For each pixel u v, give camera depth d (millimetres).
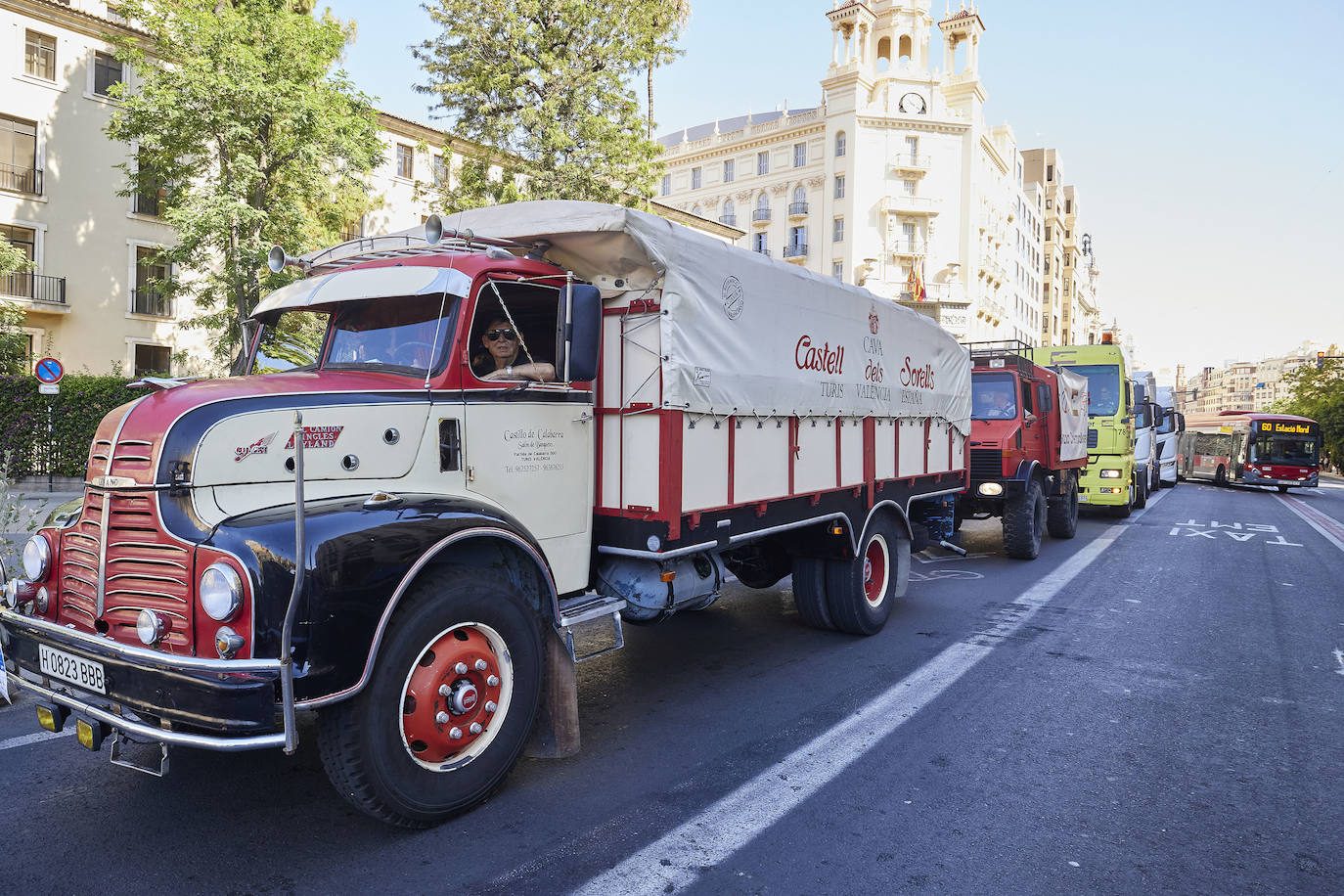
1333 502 25469
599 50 21344
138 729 3061
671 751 4523
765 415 5445
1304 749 4684
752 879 3229
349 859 3328
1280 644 7027
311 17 19531
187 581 3105
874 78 55688
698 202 62188
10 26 23016
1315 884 3266
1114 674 6094
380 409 3676
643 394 4617
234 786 4012
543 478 4387
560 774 4215
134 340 25719
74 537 3545
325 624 3078
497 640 3799
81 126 24516
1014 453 11062
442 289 3996
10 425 17469
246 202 18109
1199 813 3879
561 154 21062
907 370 7680
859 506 6801
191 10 17641
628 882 3186
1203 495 26188
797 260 56688
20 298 22734
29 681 3557
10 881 3127
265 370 4645
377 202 27719
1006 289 68188
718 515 5012
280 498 3396
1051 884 3234
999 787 4113
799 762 4391
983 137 58125
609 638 4668
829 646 6777
